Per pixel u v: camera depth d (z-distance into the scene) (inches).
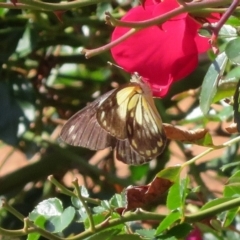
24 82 22.5
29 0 13.1
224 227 15.4
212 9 12.4
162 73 13.2
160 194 13.9
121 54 13.2
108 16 11.4
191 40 12.9
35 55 25.1
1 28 23.2
